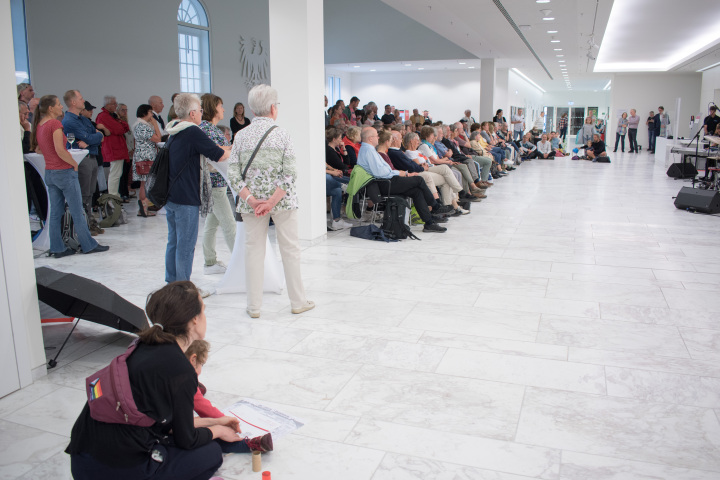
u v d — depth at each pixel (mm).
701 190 7984
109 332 3594
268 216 3730
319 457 2250
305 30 5426
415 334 3500
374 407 2633
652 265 5082
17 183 2760
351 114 11578
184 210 3963
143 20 10742
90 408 1776
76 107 6262
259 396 2740
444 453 2273
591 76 25891
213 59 12914
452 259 5312
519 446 2316
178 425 1840
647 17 12688
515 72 24734
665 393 2750
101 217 7301
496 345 3328
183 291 1919
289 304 4082
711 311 3881
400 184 6363
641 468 2172
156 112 8570
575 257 5383
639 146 24406
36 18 8812
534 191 10305
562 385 2836
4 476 2152
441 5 10320
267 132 3553
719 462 2211
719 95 19828
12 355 2781
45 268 3195
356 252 5594
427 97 23812
